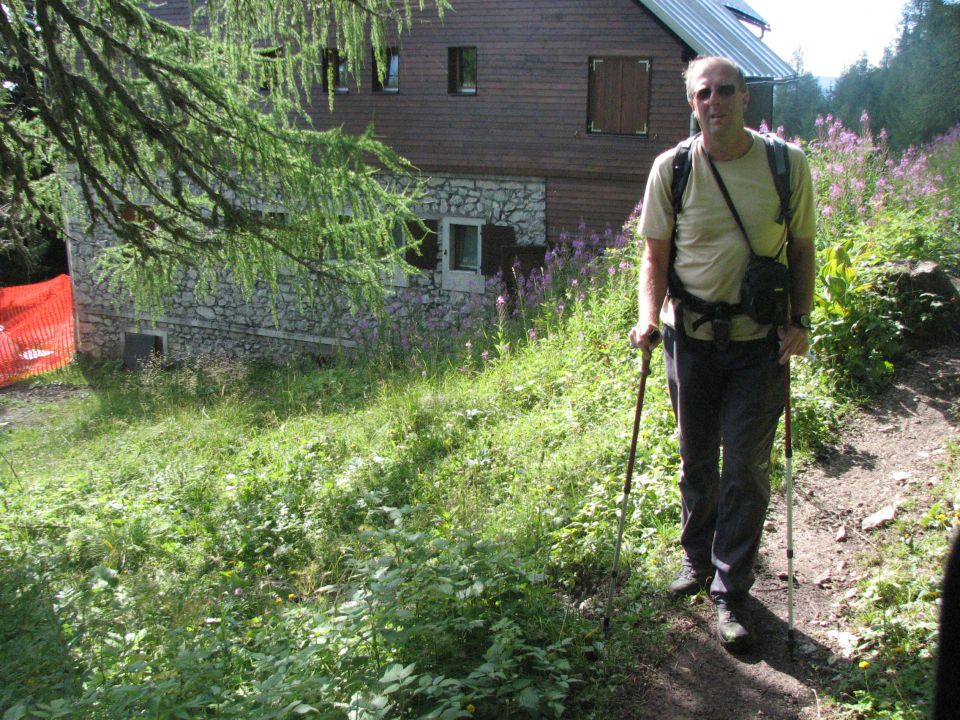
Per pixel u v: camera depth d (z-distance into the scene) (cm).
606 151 1503
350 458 749
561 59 1509
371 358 1217
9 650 421
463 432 716
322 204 830
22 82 731
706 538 387
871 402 562
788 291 336
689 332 357
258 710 306
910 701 302
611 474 522
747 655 347
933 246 770
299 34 798
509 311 1171
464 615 353
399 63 1652
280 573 543
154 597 491
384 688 297
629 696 331
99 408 1327
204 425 1021
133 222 785
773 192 337
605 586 412
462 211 1661
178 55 775
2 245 871
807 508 455
